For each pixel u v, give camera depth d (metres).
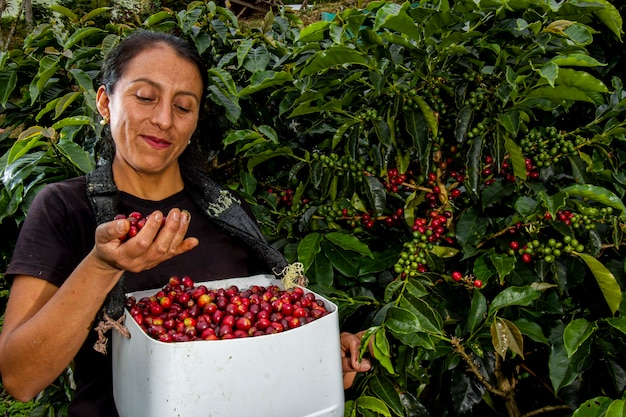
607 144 1.80
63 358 1.11
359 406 1.59
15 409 3.10
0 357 1.12
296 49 1.97
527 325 1.62
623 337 1.63
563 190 1.56
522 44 1.63
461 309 1.73
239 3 8.41
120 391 1.22
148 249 1.01
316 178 1.84
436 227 1.75
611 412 1.35
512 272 1.68
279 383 1.11
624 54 2.14
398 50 1.71
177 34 2.21
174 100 1.36
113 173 1.48
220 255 1.56
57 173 1.83
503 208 1.81
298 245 1.91
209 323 1.28
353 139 1.77
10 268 1.21
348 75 1.78
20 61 2.16
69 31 2.27
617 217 1.64
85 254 1.31
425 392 2.04
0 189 1.81
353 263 1.84
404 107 1.69
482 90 1.66
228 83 1.91
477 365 1.67
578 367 1.57
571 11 1.63
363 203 1.89
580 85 1.49
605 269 1.54
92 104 1.80
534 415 2.01
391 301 1.74
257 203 2.15
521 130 1.81
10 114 2.29
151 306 1.31
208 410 1.06
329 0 8.24
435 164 1.82
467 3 1.51
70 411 1.35
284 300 1.34
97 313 1.18
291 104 1.95
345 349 1.57
